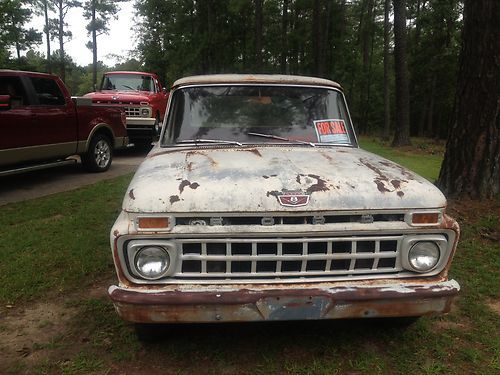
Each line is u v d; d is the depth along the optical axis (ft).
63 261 14.90
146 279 8.40
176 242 8.36
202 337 10.54
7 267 14.34
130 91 42.32
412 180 9.35
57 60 143.54
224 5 119.44
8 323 11.21
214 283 8.42
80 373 9.31
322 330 10.87
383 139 79.51
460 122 19.99
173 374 9.29
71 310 11.85
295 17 116.67
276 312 8.36
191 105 12.87
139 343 10.30
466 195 19.74
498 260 14.99
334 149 12.03
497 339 10.56
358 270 8.70
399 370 9.45
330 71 116.37
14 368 9.48
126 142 34.63
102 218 19.75
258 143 12.09
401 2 58.75
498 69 18.72
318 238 8.46
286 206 8.38
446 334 10.78
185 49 122.01
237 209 8.32
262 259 8.40
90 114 30.04
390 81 149.18
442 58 107.55
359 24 129.59
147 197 8.44
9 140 23.31
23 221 19.51
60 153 27.45
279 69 121.80
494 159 19.42
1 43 101.35
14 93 24.43
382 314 8.61
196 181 8.86
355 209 8.51
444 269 8.98
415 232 8.70
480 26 18.86
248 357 9.84
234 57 125.39
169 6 131.03
